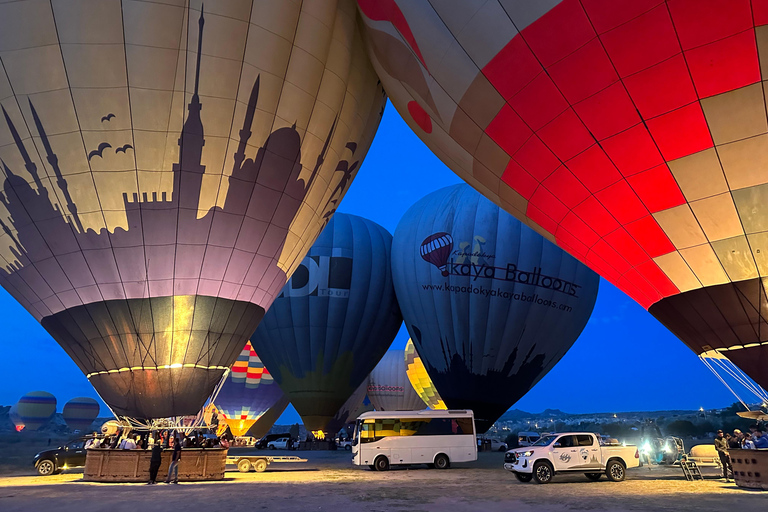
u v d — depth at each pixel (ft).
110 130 48.01
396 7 45.32
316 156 56.75
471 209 102.47
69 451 57.72
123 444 49.62
